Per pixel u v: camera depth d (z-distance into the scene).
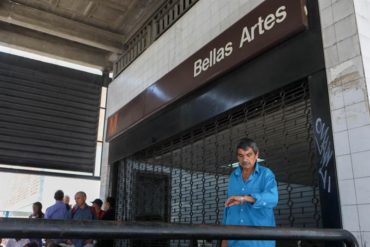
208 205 4.21
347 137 2.62
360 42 2.71
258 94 3.54
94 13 6.81
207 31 4.60
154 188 5.41
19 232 0.69
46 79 7.44
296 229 1.15
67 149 7.35
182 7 5.39
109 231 0.80
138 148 5.83
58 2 6.57
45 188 11.88
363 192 2.44
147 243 5.03
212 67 4.15
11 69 7.16
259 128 3.63
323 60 2.94
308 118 3.09
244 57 3.70
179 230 0.91
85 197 5.57
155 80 5.72
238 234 1.01
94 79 7.95
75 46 7.71
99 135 7.77
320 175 2.76
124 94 6.88
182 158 4.85
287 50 3.30
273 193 2.16
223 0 4.39
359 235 2.41
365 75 2.61
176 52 5.25
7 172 6.76
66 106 7.52
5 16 6.37
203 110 4.36
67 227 0.74
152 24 6.30
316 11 3.11
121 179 6.48
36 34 7.37
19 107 7.05
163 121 5.20
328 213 2.63
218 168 4.12
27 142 6.98
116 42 7.25
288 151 3.28
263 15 3.54
